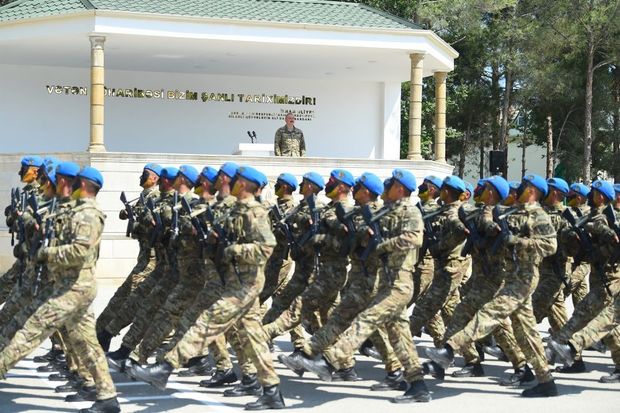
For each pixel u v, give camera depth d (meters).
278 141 23.47
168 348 9.10
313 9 23.50
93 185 8.52
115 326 11.41
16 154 21.41
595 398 10.03
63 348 9.91
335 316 9.59
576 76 36.00
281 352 12.89
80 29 20.41
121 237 20.47
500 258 10.23
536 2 33.81
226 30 21.12
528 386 10.53
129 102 25.86
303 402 9.60
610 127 41.12
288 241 11.50
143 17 20.50
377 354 12.26
